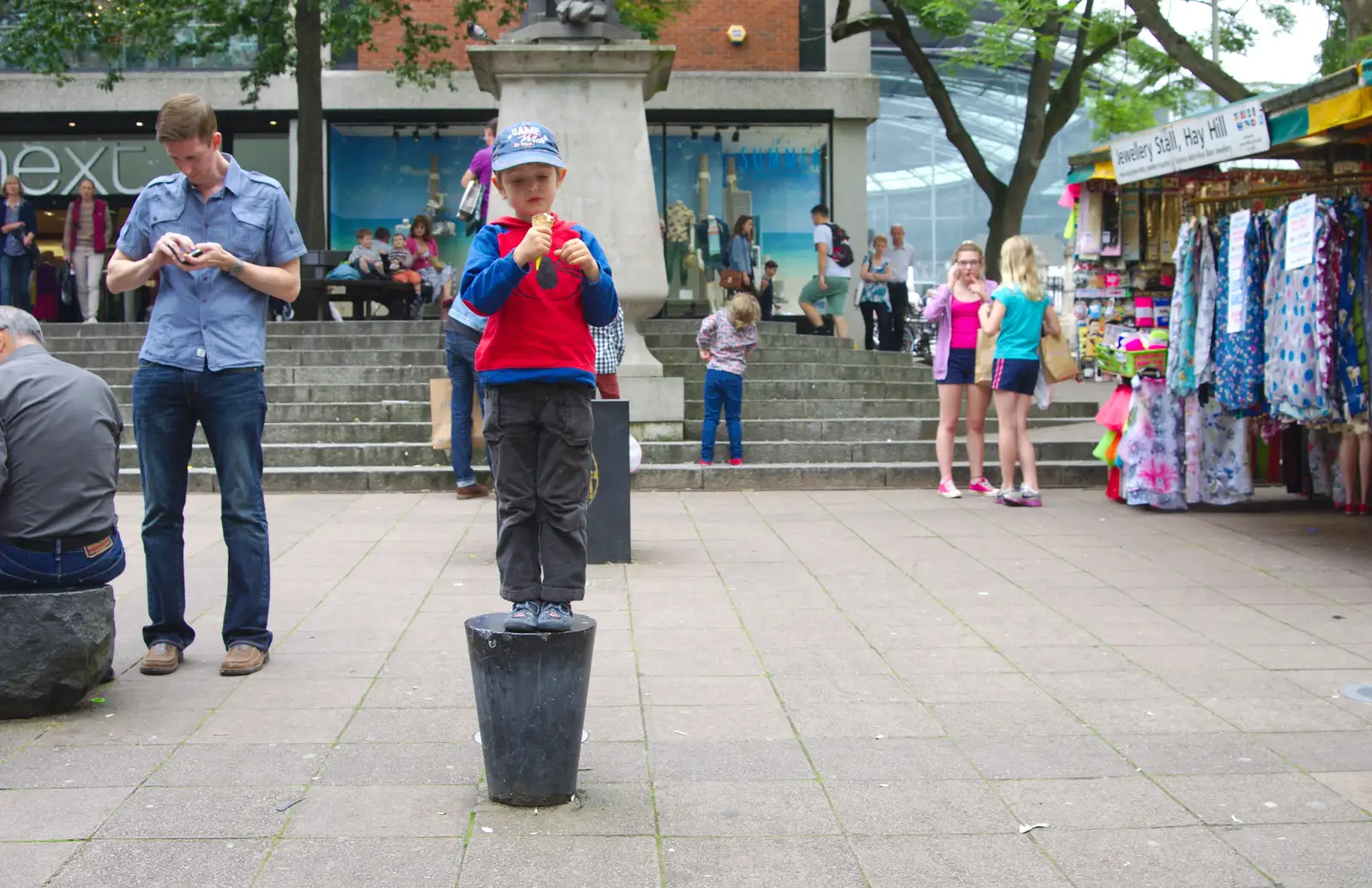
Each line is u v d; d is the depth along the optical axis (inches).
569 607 147.6
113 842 132.2
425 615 232.2
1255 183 365.7
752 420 451.5
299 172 668.7
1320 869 126.8
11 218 593.9
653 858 129.5
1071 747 163.0
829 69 844.0
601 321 147.2
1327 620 229.1
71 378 179.3
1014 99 1151.0
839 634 219.6
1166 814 140.9
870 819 139.9
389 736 166.1
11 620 168.7
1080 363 534.6
